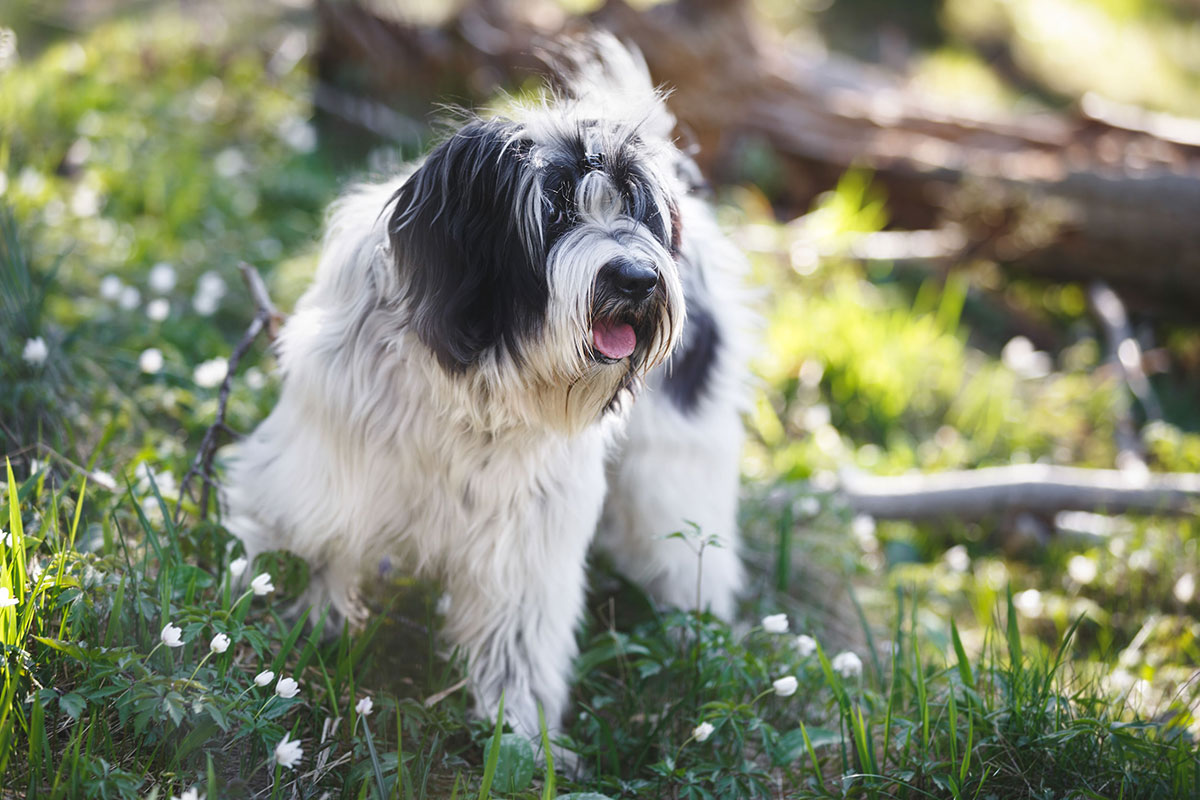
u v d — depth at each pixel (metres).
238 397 5.04
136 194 7.45
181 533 3.83
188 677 3.11
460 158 3.33
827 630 4.99
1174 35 17.19
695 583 4.63
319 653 3.55
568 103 3.68
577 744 3.68
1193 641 4.89
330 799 3.14
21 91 8.05
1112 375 7.68
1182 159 8.62
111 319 5.51
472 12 9.59
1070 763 3.47
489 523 3.69
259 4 11.66
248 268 4.44
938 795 3.43
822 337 7.24
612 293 3.29
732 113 9.18
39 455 4.04
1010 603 3.88
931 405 7.22
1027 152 9.03
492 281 3.34
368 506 3.64
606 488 4.04
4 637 2.96
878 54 13.70
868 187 9.12
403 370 3.54
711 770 3.54
